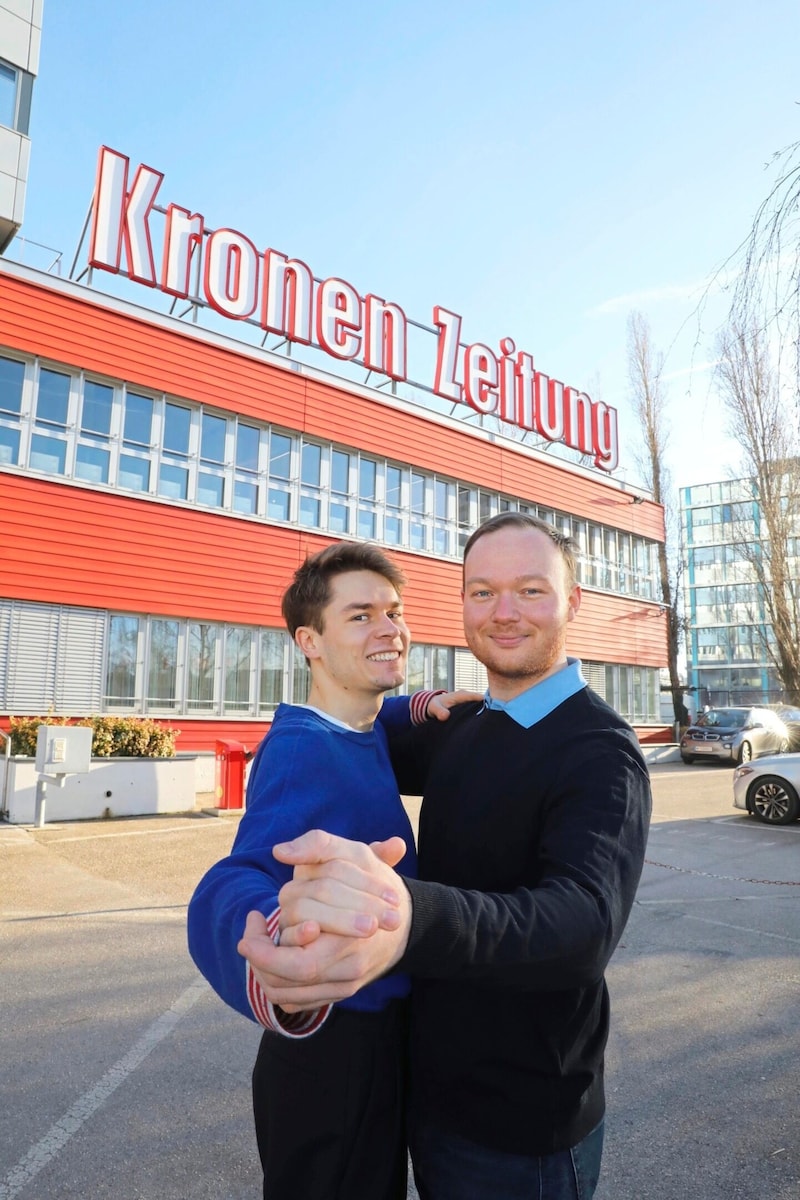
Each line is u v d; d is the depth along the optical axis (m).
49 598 12.04
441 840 1.41
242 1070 3.26
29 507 12.00
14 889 6.25
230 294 14.61
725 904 6.27
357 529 16.62
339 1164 1.28
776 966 4.66
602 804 1.19
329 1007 0.95
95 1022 3.74
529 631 1.42
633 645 24.06
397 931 0.81
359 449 16.69
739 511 28.67
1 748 10.45
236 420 14.75
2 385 11.97
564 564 1.50
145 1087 3.10
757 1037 3.60
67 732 8.93
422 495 18.23
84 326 12.75
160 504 13.45
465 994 1.29
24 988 4.15
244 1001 0.93
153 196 13.72
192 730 13.51
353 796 1.35
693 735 21.81
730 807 12.58
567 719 1.35
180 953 4.79
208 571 13.93
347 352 16.53
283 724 1.43
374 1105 1.32
